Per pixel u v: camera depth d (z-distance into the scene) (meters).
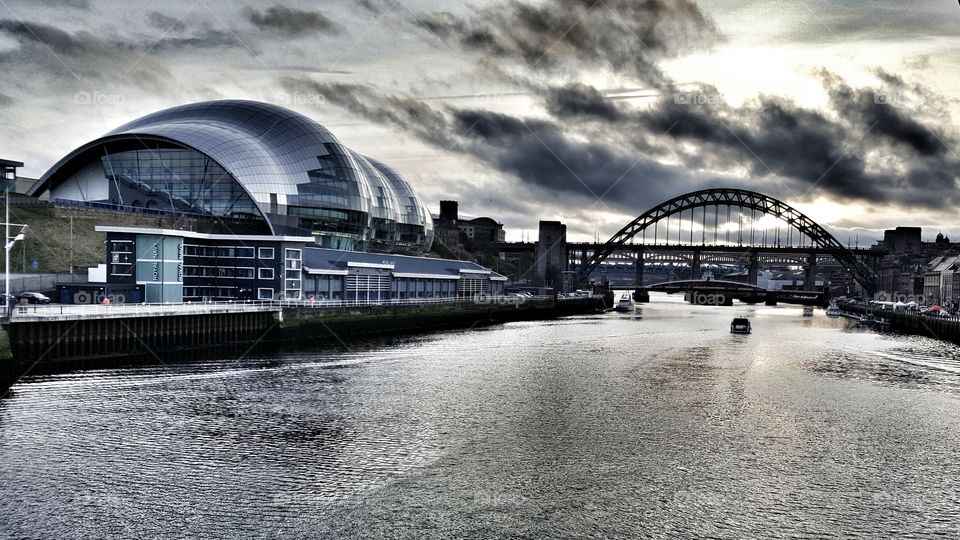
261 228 151.62
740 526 39.94
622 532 39.06
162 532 37.94
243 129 157.88
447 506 41.91
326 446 51.53
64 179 160.62
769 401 70.12
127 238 99.12
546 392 72.06
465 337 124.38
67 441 50.41
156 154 153.75
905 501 43.59
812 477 47.38
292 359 86.25
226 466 46.97
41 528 37.97
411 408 63.19
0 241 109.62
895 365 97.25
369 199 173.88
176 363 78.69
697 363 96.50
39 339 72.12
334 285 131.75
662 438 55.69
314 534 38.25
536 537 38.41
